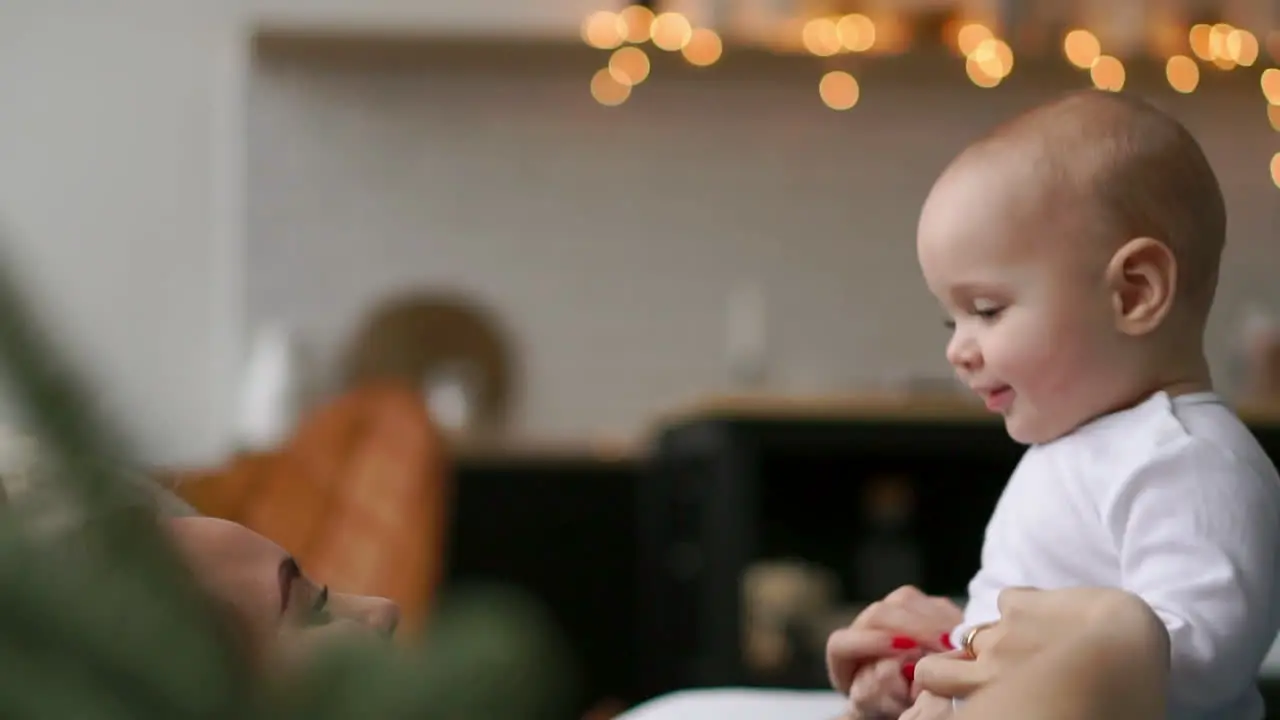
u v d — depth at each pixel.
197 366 3.13
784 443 2.56
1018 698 0.32
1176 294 0.69
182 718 0.19
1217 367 3.23
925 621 0.73
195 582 0.20
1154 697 0.34
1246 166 3.26
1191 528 0.62
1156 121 0.72
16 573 0.18
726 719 0.85
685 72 3.24
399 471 1.43
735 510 2.52
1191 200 0.71
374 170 3.18
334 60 3.17
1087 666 0.34
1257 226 3.25
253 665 0.20
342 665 0.19
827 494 3.11
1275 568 0.62
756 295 3.23
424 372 3.15
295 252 3.15
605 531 2.92
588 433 3.19
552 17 3.22
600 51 3.10
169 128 3.17
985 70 3.08
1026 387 0.70
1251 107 3.27
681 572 2.72
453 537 2.87
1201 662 0.58
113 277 3.14
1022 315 0.70
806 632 2.68
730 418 2.55
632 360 3.22
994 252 0.71
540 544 2.89
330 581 1.27
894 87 3.27
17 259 0.18
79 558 0.19
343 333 3.15
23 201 3.13
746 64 3.18
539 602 2.88
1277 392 3.01
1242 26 3.18
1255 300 3.24
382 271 3.17
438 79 3.20
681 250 3.24
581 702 2.88
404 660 0.18
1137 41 3.11
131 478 0.19
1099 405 0.70
